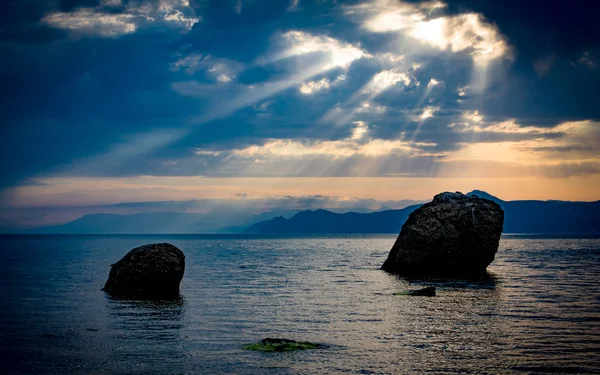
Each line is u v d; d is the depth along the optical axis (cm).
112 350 1966
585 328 2319
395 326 2383
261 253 10762
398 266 4931
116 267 3631
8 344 2058
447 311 2775
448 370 1709
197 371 1703
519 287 3838
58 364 1786
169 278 3500
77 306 2989
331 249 13350
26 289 3784
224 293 3584
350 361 1809
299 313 2741
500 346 2005
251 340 2125
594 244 15825
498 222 4712
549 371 1695
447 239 4662
